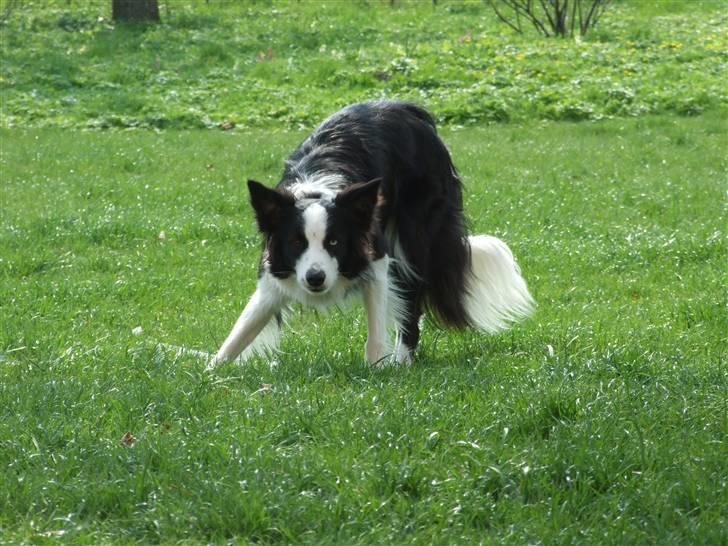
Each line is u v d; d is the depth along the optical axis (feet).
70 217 45.14
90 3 118.52
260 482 18.22
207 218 45.85
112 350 27.40
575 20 111.96
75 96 81.41
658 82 84.53
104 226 43.47
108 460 19.25
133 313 32.58
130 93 82.02
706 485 18.17
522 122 76.69
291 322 28.78
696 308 31.53
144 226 43.80
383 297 26.48
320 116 77.25
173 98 80.94
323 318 29.91
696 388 23.44
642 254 39.88
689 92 80.84
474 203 49.67
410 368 25.86
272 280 25.99
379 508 17.49
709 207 49.06
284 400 22.40
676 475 18.56
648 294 35.24
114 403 22.18
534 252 40.55
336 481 18.39
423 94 81.82
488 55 92.63
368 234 25.31
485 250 30.07
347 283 25.68
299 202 24.80
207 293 35.73
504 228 45.03
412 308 28.25
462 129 74.18
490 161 61.31
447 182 29.07
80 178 55.36
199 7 118.11
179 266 39.06
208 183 54.44
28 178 56.03
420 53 92.99
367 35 102.73
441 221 28.73
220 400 22.91
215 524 17.12
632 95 80.23
